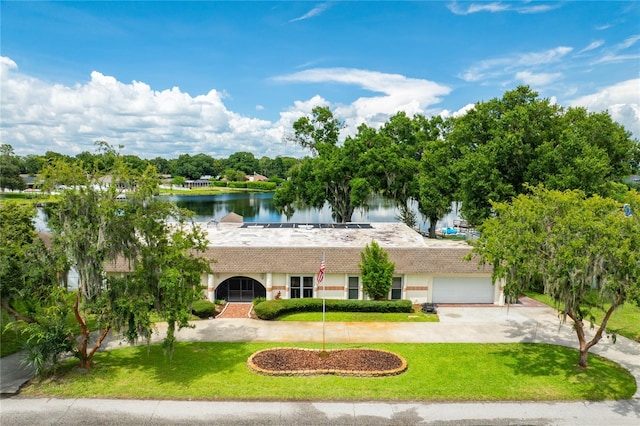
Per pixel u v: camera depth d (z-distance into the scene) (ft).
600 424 53.31
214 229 128.77
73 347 65.51
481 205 134.82
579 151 122.83
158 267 62.95
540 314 95.66
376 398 58.39
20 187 323.98
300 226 135.95
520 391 60.70
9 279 58.49
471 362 70.08
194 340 78.59
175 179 548.31
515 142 125.49
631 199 66.74
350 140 188.85
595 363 70.28
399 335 82.12
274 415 54.44
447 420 53.83
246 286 103.24
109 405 56.29
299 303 93.86
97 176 60.70
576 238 59.82
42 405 56.13
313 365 66.33
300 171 197.67
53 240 59.72
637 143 160.45
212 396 58.34
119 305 59.62
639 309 96.53
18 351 72.95
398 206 206.28
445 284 102.83
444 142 173.37
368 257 97.50
